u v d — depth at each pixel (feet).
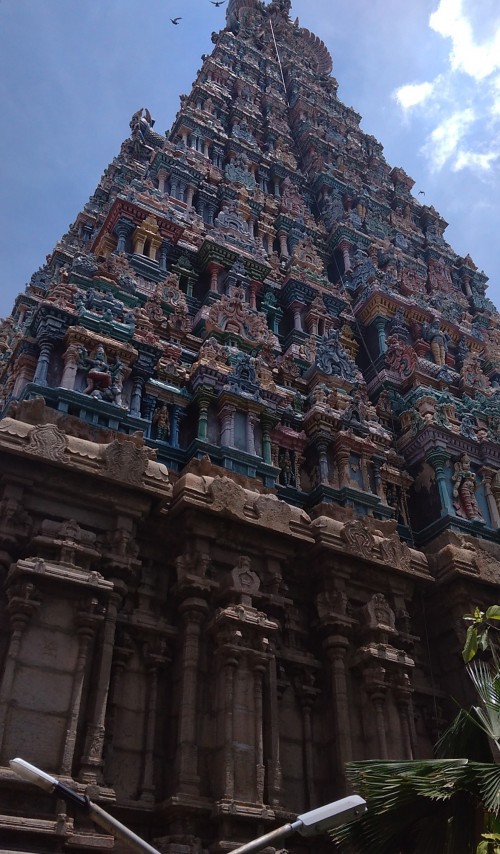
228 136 134.82
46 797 36.45
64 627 41.47
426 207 159.33
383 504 69.41
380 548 58.03
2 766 35.78
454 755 40.60
